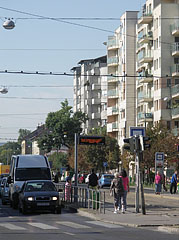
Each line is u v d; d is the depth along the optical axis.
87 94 195.50
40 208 40.72
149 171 107.50
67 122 176.00
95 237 25.27
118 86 156.50
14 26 47.72
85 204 44.66
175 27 119.12
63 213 42.44
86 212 40.25
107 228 30.36
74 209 44.62
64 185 52.84
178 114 115.69
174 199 60.69
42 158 51.66
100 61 194.62
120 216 37.25
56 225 31.80
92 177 49.44
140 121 129.50
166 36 121.62
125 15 147.25
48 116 179.88
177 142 104.69
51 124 178.38
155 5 128.62
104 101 187.50
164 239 24.62
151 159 104.25
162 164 71.75
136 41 142.50
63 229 29.30
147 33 131.00
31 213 42.34
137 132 40.41
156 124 108.75
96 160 140.75
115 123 155.38
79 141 52.34
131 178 123.31
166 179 104.50
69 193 51.25
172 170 108.19
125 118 145.75
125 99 145.88
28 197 40.84
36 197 40.81
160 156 71.62
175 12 121.81
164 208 44.81
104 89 188.62
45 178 50.22
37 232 27.47
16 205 47.25
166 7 121.81
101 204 40.09
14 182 49.03
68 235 26.06
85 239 24.33
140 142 38.22
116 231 28.62
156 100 124.81
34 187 42.53
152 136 106.75
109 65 159.38
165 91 121.06
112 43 158.50
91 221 35.16
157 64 124.50
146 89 132.50
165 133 107.38
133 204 50.22
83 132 195.12
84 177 126.94
